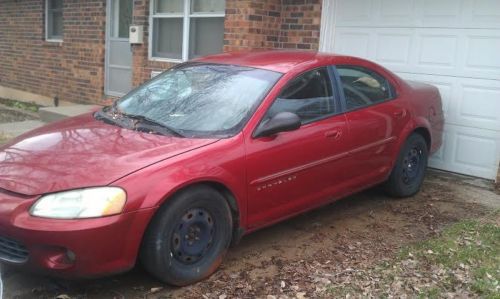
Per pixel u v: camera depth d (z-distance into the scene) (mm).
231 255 4445
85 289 3797
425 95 6109
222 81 4629
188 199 3699
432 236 4957
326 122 4730
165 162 3666
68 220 3311
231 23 8430
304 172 4527
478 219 5406
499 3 6465
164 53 10430
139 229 3486
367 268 4227
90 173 3500
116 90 11594
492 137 6676
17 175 3586
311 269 4203
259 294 3783
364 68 5387
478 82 6738
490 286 3918
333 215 5484
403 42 7391
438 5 7008
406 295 3793
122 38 11312
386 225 5230
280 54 5172
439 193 6270
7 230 3389
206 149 3879
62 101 12867
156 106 4590
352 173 5066
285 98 4480
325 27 8109
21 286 3811
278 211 4418
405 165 5871
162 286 3857
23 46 13969
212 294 3766
